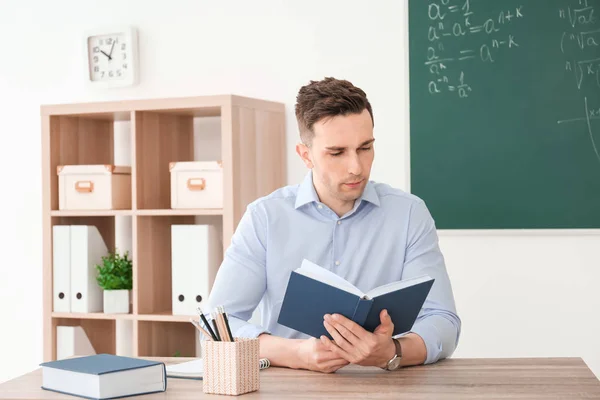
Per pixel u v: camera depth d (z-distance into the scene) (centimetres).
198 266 301
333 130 175
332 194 184
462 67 305
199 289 301
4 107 363
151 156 316
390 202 203
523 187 301
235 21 333
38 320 358
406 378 159
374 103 316
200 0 337
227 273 199
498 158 303
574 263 299
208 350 148
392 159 315
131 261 326
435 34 308
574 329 299
